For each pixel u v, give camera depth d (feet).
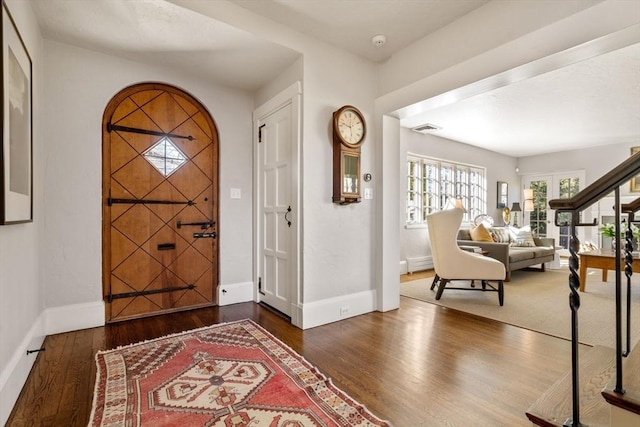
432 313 10.05
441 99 8.82
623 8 5.51
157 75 9.53
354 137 9.52
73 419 4.82
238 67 9.56
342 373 6.21
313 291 8.90
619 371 3.33
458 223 11.33
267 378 5.94
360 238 10.00
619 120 15.44
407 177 17.33
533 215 24.39
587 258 12.85
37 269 7.15
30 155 6.22
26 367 5.92
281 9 7.72
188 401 5.21
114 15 7.04
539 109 13.83
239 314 9.82
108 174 8.95
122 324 8.87
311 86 8.88
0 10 4.38
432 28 8.47
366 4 7.50
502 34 7.14
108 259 8.97
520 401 5.31
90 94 8.59
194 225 10.38
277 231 10.12
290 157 9.37
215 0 7.25
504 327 8.78
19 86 5.45
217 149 10.85
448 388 5.70
